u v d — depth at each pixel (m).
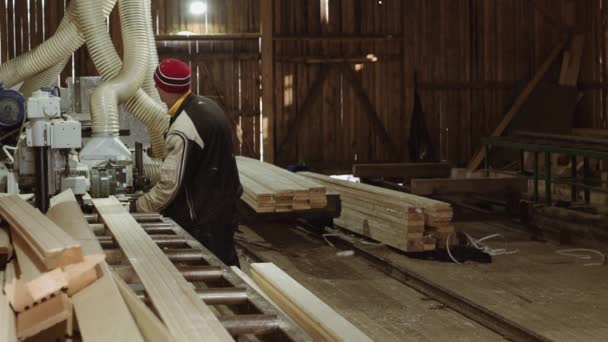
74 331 2.32
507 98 15.66
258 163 10.73
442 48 15.38
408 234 7.97
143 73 7.47
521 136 12.46
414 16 15.25
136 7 7.61
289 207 8.09
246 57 14.73
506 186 10.01
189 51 14.64
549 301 6.52
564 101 15.27
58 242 2.62
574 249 8.66
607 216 9.20
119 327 2.15
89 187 5.81
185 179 5.02
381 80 15.23
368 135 15.25
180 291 2.93
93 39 7.65
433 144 15.48
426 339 5.61
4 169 5.56
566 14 15.58
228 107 14.79
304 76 15.02
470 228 10.17
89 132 7.45
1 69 7.92
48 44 7.89
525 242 9.18
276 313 2.76
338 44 15.08
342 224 9.52
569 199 11.15
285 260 8.33
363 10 15.14
